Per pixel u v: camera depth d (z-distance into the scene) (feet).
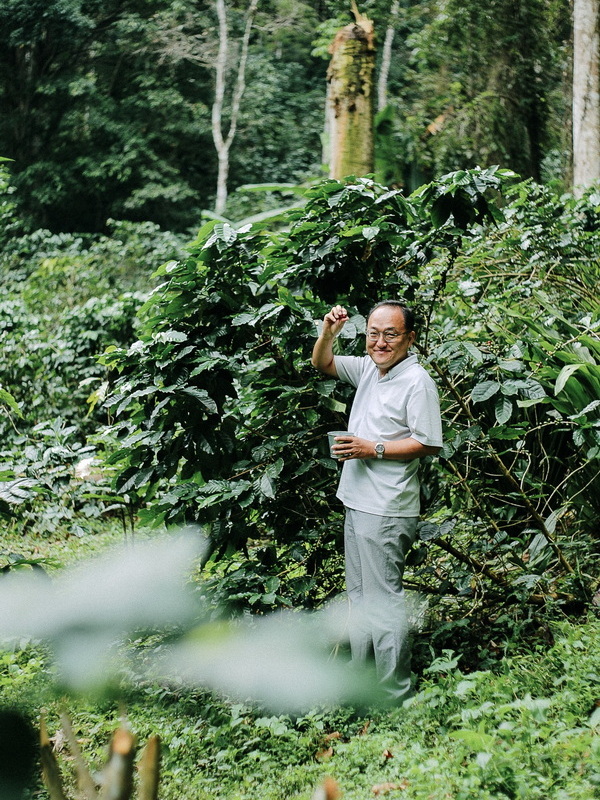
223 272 12.74
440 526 12.18
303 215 13.09
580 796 7.42
